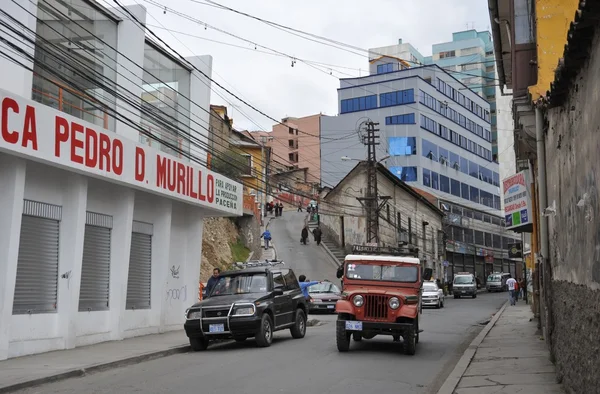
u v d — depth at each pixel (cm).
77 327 1540
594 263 686
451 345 1683
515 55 1430
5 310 1288
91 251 1655
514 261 9312
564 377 940
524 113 1408
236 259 4266
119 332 1700
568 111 862
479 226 8200
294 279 1903
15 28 1442
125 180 1648
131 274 1853
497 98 7481
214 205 2198
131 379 1115
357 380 1087
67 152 1416
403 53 9806
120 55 1888
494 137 9762
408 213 5825
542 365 1215
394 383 1068
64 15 1678
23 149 1280
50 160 1361
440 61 10225
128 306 1825
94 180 1616
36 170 1437
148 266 1945
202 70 2352
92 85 1806
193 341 1562
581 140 759
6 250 1299
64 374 1129
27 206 1414
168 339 1742
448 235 7125
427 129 7144
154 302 1939
